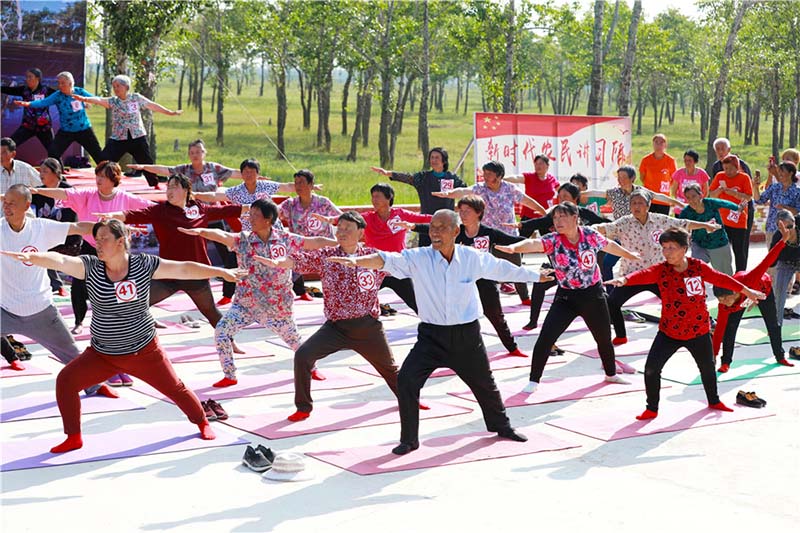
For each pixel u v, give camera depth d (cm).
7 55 1552
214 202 1117
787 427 743
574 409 785
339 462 629
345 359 950
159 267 633
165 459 630
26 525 511
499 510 549
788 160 1281
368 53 4028
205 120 5834
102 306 620
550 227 973
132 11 2341
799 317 1212
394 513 540
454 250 649
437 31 4034
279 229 809
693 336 762
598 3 2538
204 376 862
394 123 4044
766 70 4162
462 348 659
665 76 6131
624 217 987
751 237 1914
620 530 525
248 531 508
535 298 1088
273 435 690
